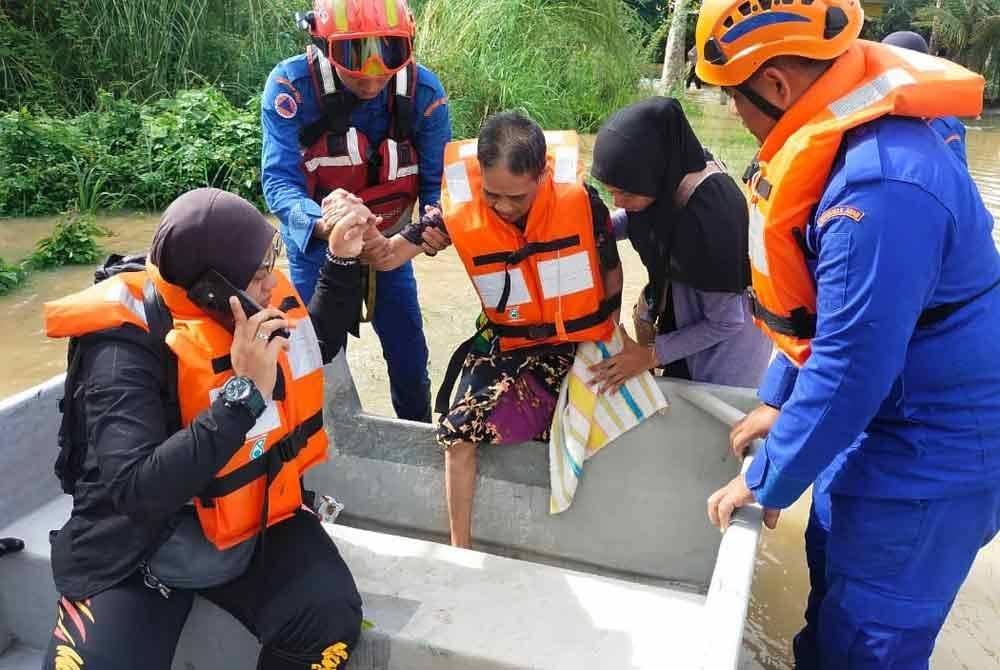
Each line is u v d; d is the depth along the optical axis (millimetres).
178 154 8547
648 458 2855
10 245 7250
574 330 2750
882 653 2129
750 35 1909
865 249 1764
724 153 10531
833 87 1919
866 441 2100
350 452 3191
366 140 3229
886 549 2072
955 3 22406
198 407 1923
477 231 2645
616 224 3090
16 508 2490
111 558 1955
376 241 2732
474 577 2443
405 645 2166
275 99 3113
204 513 1986
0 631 2451
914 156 1800
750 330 2850
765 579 3426
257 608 2029
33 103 9891
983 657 3008
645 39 14969
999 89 22359
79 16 10312
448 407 3066
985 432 1972
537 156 2404
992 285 1968
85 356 1918
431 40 10430
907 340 1800
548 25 11633
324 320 2379
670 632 2221
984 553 3625
